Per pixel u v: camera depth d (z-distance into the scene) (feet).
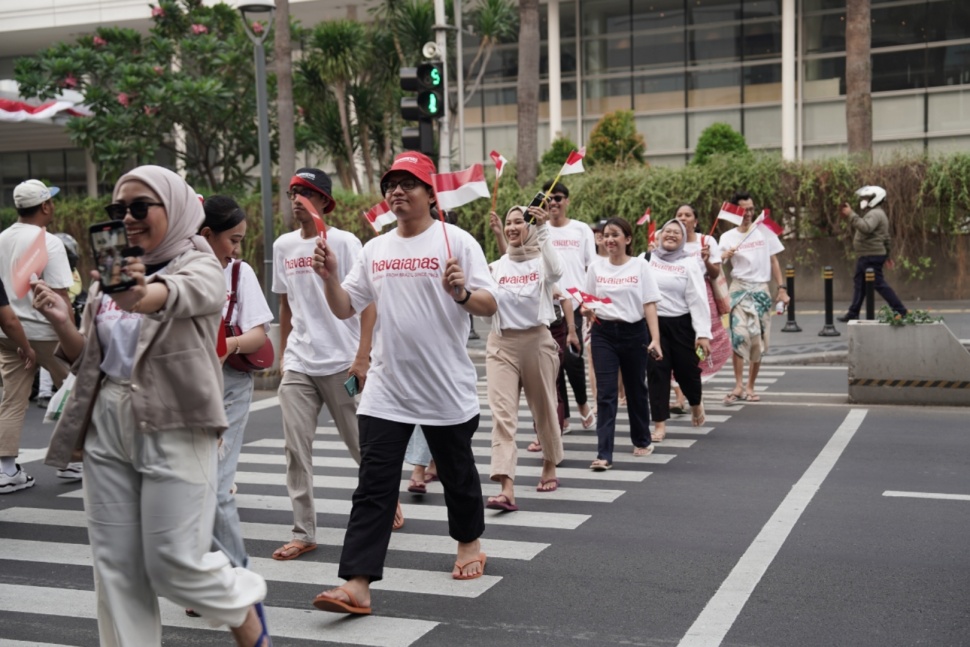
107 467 11.30
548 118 96.22
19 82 80.84
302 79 79.51
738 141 78.48
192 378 11.21
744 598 16.12
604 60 94.12
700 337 28.94
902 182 61.93
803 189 63.36
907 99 85.92
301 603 16.43
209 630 15.49
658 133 93.04
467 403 16.52
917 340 33.01
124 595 11.30
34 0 103.04
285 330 19.90
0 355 25.17
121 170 79.77
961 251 62.08
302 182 18.80
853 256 64.08
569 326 29.19
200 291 11.08
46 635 15.34
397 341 15.96
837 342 48.39
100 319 11.43
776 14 88.69
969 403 32.58
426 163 16.22
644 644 14.37
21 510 23.13
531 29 69.15
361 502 15.74
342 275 19.02
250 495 23.90
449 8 80.84
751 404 34.63
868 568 17.44
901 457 25.84
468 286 16.21
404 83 38.78
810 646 14.15
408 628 15.20
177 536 11.09
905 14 85.51
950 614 15.26
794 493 22.63
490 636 14.80
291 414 19.04
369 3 94.27
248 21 50.03
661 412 28.86
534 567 17.94
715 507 21.67
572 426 31.89
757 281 34.86
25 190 24.71
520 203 67.77
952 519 20.29
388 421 15.98
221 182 84.58
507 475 21.65
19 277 11.50
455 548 19.30
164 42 79.00
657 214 64.95
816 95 88.38
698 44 91.25
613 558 18.37
